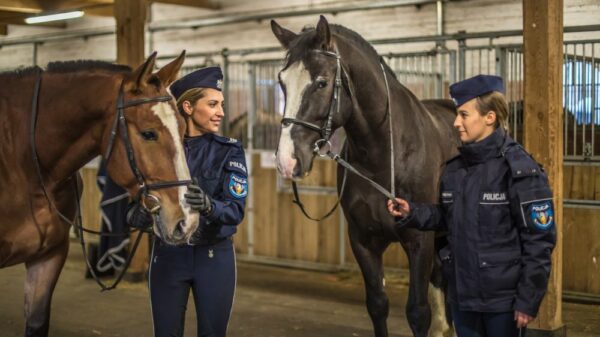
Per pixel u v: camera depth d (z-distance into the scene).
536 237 2.17
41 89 2.60
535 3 3.74
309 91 2.85
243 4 7.75
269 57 7.52
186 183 2.23
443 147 3.49
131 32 5.37
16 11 7.79
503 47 5.20
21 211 2.62
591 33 5.60
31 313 2.76
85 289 5.44
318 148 2.89
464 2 6.30
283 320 4.54
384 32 6.81
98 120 2.45
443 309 3.70
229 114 6.90
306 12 7.24
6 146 2.62
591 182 4.88
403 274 5.72
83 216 7.81
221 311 2.49
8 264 2.71
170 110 2.28
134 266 5.65
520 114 5.27
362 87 3.02
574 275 4.97
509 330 2.25
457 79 5.75
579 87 4.98
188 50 8.27
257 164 6.48
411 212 2.48
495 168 2.24
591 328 4.32
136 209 2.47
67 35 9.41
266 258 6.46
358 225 3.21
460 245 2.27
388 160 3.10
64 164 2.59
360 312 4.74
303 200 6.21
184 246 2.45
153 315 2.49
